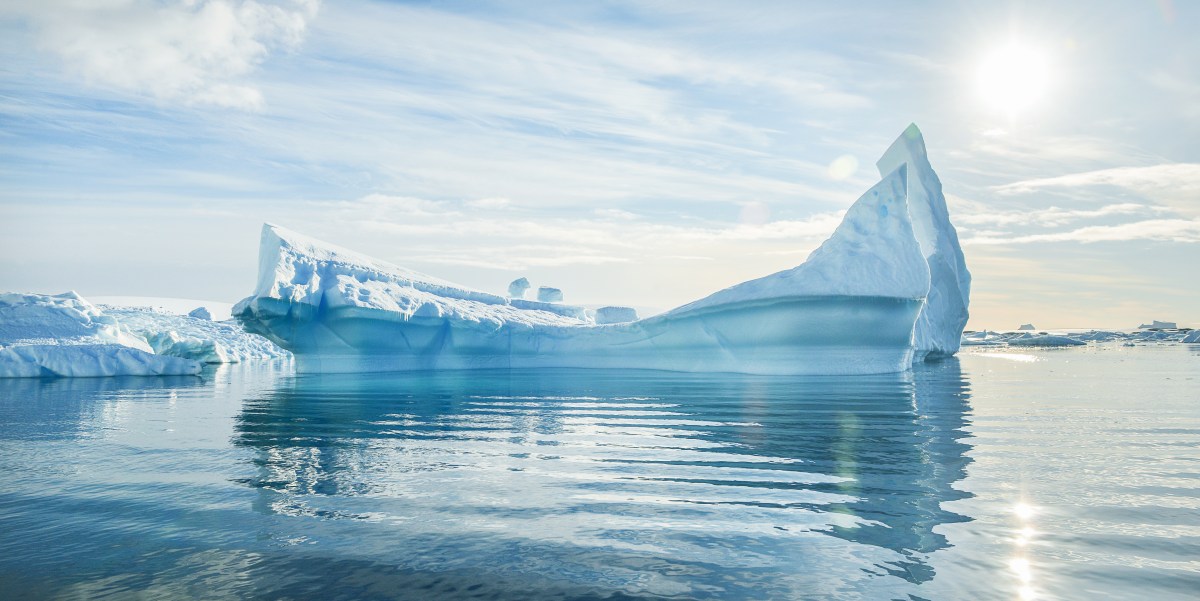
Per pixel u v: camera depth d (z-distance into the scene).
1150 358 33.53
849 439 7.72
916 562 3.81
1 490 5.53
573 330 23.75
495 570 3.74
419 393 13.91
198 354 29.55
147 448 7.41
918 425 8.81
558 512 4.80
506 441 7.68
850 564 3.79
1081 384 15.92
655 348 21.86
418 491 5.40
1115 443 7.43
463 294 24.81
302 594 3.44
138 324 35.69
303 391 14.74
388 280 22.59
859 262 18.17
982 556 3.89
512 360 24.30
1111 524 4.45
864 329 18.03
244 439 7.96
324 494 5.33
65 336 21.39
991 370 22.64
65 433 8.55
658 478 5.80
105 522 4.64
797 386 14.94
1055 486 5.45
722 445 7.35
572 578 3.62
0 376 19.08
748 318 19.05
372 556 3.96
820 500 5.07
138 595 3.45
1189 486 5.43
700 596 3.39
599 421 9.26
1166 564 3.74
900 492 5.29
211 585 3.57
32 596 3.46
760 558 3.89
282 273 19.86
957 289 33.19
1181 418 9.49
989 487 5.43
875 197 19.38
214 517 4.73
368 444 7.54
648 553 3.98
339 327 20.52
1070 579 3.55
